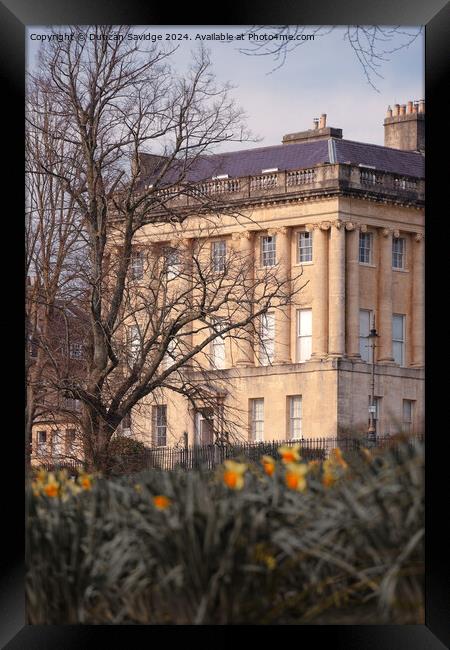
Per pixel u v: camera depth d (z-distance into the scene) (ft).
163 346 152.46
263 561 39.29
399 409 315.37
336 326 307.58
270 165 321.73
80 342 147.43
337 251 309.83
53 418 142.51
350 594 41.81
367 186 315.78
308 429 302.66
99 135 146.30
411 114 330.95
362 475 41.27
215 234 288.92
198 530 39.42
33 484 47.01
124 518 41.19
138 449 148.15
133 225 158.20
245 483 41.96
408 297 324.19
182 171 157.69
